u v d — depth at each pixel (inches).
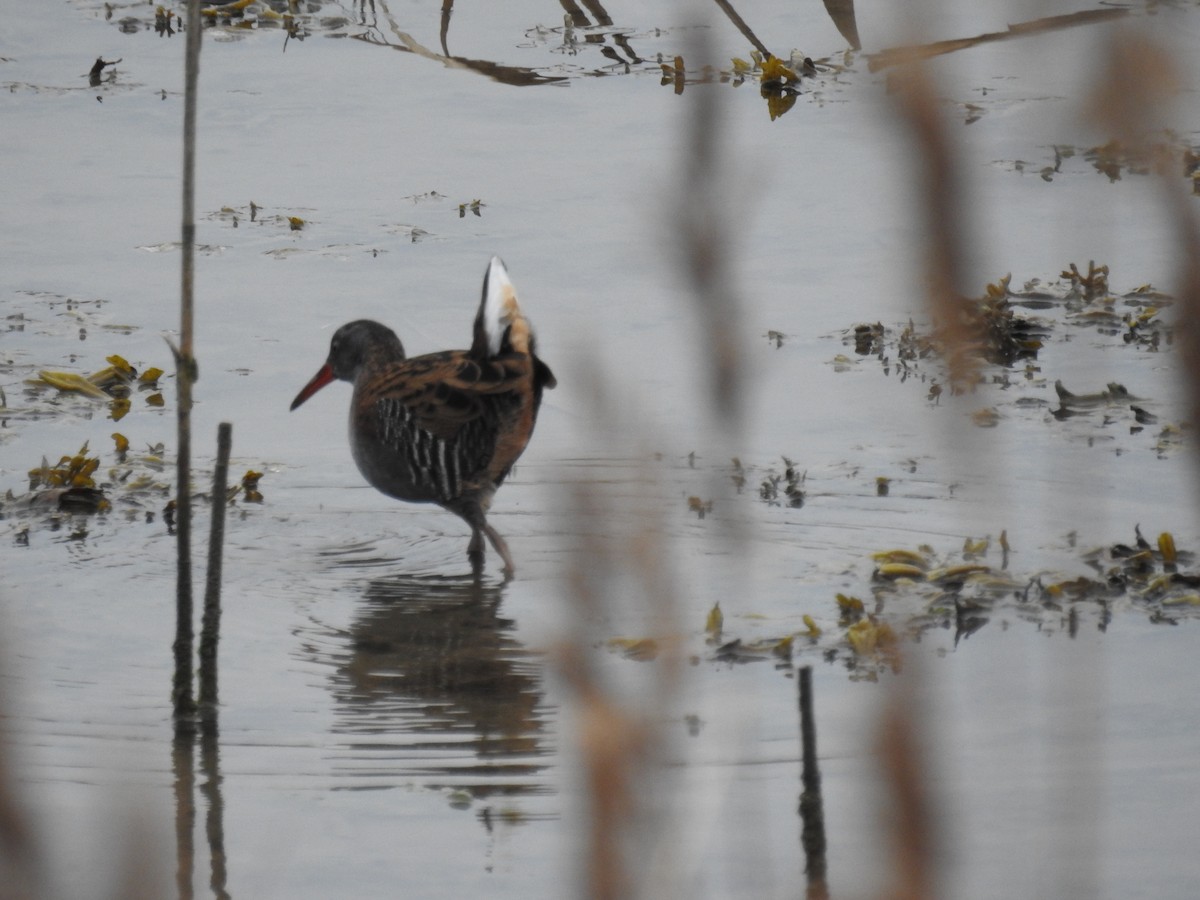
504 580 447.5
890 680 122.1
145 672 378.9
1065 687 355.3
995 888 268.8
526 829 301.7
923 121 91.4
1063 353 605.6
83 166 815.1
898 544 451.5
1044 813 296.2
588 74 951.6
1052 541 448.5
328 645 398.0
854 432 535.2
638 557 120.8
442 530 489.1
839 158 808.3
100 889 258.4
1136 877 273.4
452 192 778.2
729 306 108.3
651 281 658.2
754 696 356.2
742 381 108.6
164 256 704.4
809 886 267.4
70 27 1037.2
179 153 837.2
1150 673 363.6
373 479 498.3
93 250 710.5
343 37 1026.1
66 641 395.9
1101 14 96.0
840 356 595.8
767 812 297.4
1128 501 472.4
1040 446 514.3
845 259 692.7
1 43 1004.6
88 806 303.7
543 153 828.0
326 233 729.6
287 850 292.7
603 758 116.3
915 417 543.2
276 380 590.2
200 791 317.7
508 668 383.2
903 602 410.9
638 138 842.2
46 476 498.6
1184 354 100.1
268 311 646.5
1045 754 322.0
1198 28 262.4
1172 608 402.9
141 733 343.9
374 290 663.8
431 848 294.4
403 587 440.1
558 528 485.7
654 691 121.4
